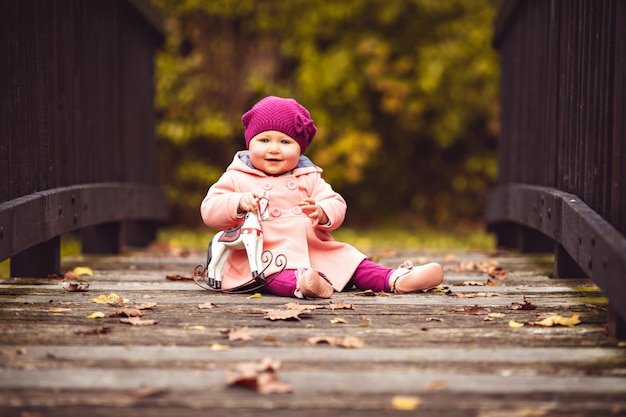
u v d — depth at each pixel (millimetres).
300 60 10273
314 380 2080
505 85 6359
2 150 3344
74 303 3092
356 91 10109
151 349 2354
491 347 2410
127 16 5867
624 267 2275
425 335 2553
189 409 1883
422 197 10953
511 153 5918
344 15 10133
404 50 10414
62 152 4219
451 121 10289
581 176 3479
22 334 2535
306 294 3129
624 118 2660
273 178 3422
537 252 5359
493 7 10500
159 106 9883
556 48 4137
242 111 10086
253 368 2135
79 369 2154
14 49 3479
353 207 10930
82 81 4621
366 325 2680
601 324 2742
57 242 3990
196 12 10016
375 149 10305
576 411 1880
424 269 3299
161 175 10227
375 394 1985
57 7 4176
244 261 3352
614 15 2982
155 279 3885
